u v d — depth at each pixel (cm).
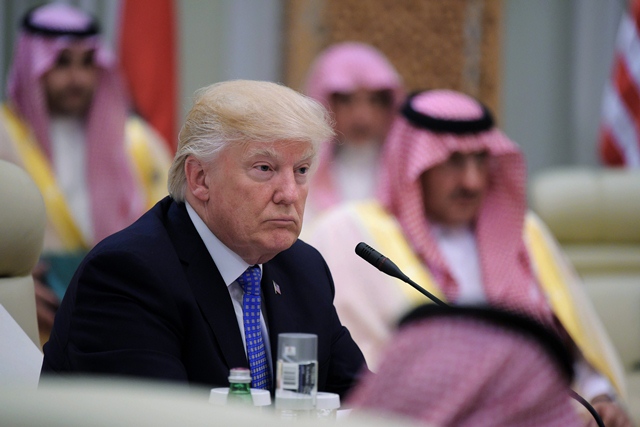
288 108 529
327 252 996
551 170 1798
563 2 1797
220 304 536
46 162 1244
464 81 1717
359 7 1656
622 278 1273
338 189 1440
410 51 1691
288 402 416
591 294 1249
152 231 541
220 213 534
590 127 1770
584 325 1020
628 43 1578
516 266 1011
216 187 533
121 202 1296
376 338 957
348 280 977
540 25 1802
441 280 990
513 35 1794
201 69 1648
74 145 1296
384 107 1497
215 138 528
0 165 666
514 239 1020
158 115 1483
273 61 1642
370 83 1475
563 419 259
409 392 258
